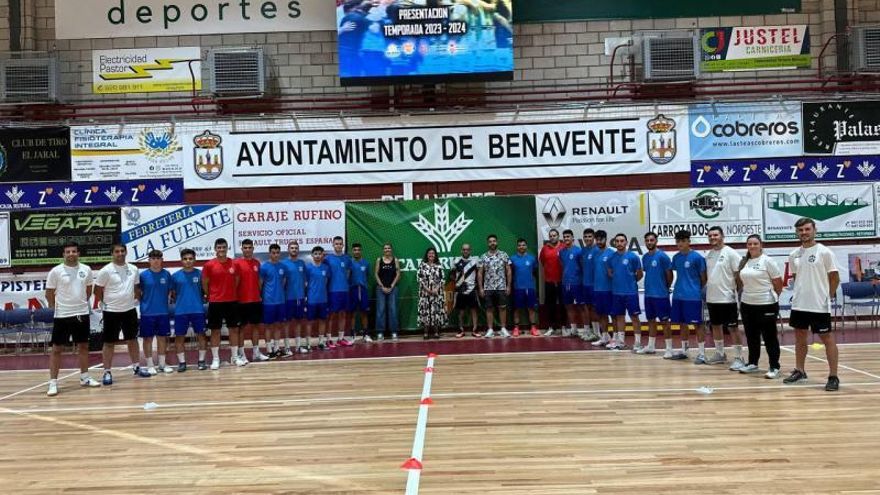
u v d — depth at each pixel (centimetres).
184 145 1318
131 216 1296
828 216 1292
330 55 1376
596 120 1318
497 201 1302
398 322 1285
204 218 1297
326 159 1323
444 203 1302
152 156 1317
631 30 1375
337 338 1231
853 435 550
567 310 1216
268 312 1091
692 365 911
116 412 721
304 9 1377
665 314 981
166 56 1374
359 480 470
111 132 1316
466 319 1291
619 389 758
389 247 1248
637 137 1318
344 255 1218
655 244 998
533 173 1321
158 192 1317
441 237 1301
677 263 934
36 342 1271
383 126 1327
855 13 1372
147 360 982
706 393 725
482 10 1288
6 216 1290
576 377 838
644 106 1320
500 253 1245
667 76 1311
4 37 1367
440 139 1323
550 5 1376
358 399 745
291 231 1297
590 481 454
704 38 1373
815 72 1373
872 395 699
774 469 470
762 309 816
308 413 684
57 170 1312
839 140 1309
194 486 467
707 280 899
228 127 1322
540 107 1320
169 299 1110
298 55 1376
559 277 1245
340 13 1291
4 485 480
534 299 1246
